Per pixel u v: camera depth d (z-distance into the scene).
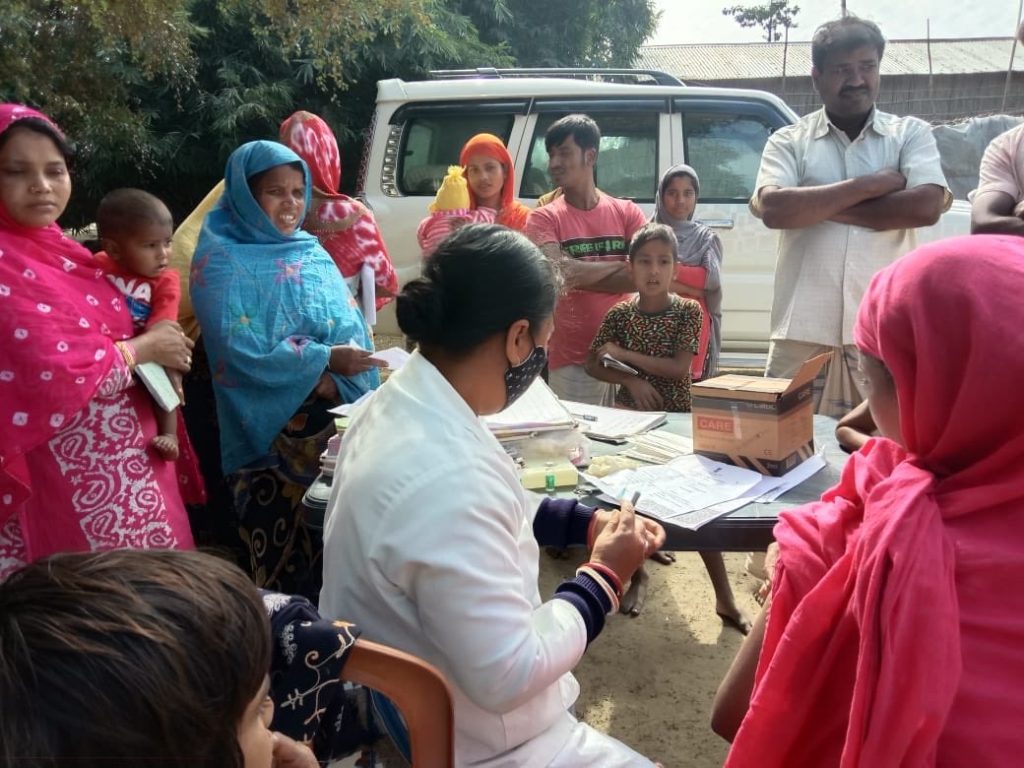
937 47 21.11
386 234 5.10
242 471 2.33
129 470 1.93
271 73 9.30
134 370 1.94
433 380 1.19
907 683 0.90
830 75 2.75
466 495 1.08
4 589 0.64
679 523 1.54
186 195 9.48
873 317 1.08
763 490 1.69
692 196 3.38
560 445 1.86
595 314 3.21
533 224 3.25
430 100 5.03
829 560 1.07
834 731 1.02
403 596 1.12
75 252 1.93
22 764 0.56
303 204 2.46
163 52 6.60
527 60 12.18
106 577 0.64
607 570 1.29
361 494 1.12
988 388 0.91
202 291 2.29
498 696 1.08
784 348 2.98
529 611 1.14
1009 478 0.94
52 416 1.72
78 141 7.62
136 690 0.57
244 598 0.68
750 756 1.06
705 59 21.70
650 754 2.11
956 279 0.94
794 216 2.76
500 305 1.16
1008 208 2.65
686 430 2.15
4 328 1.68
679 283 3.30
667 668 2.48
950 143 8.03
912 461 1.04
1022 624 0.90
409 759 1.24
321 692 1.05
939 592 0.91
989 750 0.88
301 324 2.32
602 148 4.97
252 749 0.72
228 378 2.28
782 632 1.10
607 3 12.70
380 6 7.29
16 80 6.21
